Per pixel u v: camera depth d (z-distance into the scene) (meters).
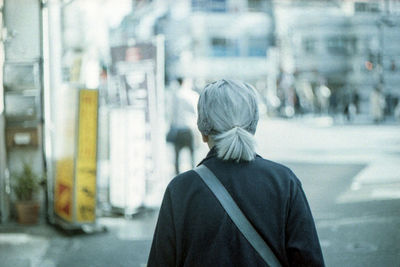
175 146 9.23
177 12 47.12
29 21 7.15
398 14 34.56
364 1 41.81
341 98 35.50
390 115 34.59
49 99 7.29
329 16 44.62
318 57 44.72
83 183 6.39
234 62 48.84
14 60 7.16
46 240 6.12
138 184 7.39
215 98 1.91
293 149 15.54
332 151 14.89
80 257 5.46
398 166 11.71
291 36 45.34
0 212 6.98
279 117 36.91
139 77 7.94
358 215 7.08
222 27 48.59
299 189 1.88
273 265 1.75
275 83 43.94
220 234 1.76
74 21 8.14
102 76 9.98
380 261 5.21
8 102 7.11
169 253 1.82
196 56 48.16
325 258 5.33
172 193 1.86
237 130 1.86
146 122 7.80
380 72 34.66
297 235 1.78
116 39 13.16
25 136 7.14
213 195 1.81
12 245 5.91
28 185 6.90
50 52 7.30
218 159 1.89
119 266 5.19
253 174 1.86
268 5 49.22
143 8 26.06
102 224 6.80
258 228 1.77
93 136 6.40
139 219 7.18
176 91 9.21
